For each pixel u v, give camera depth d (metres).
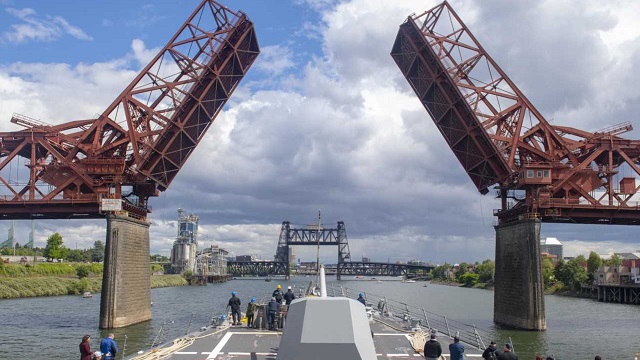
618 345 54.81
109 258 63.38
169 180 72.69
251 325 25.25
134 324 65.88
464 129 68.19
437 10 69.38
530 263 67.62
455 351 16.83
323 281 15.39
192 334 23.31
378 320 27.09
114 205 65.50
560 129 76.31
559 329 68.19
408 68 70.25
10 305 90.38
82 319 69.81
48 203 68.88
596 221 77.56
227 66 67.50
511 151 70.56
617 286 124.75
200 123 69.81
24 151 75.38
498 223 79.81
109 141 72.19
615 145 74.69
